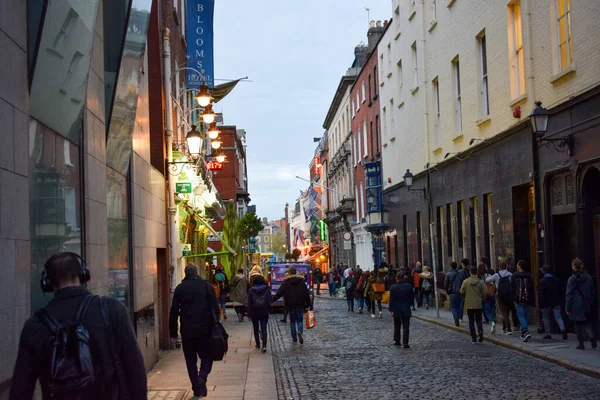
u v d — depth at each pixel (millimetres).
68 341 3660
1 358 5184
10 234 5531
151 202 14055
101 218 8992
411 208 31891
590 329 13609
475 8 21859
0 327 5188
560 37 16109
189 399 9734
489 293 17031
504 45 19406
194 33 21750
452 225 25547
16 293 5629
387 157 37969
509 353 14070
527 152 17812
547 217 16750
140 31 10727
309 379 11805
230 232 26078
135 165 11922
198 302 9602
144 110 13336
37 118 6402
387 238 38750
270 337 19344
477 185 22219
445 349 15141
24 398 3686
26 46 6051
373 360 13898
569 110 15375
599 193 14945
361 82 47000
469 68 22672
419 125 29891
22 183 5898
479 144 21516
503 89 19656
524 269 15383
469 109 22812
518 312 15250
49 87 6613
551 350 13469
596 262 14805
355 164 50938
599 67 14055
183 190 17297
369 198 40375
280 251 176000
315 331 20828
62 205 7246
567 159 15516
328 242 74375
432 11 27609
